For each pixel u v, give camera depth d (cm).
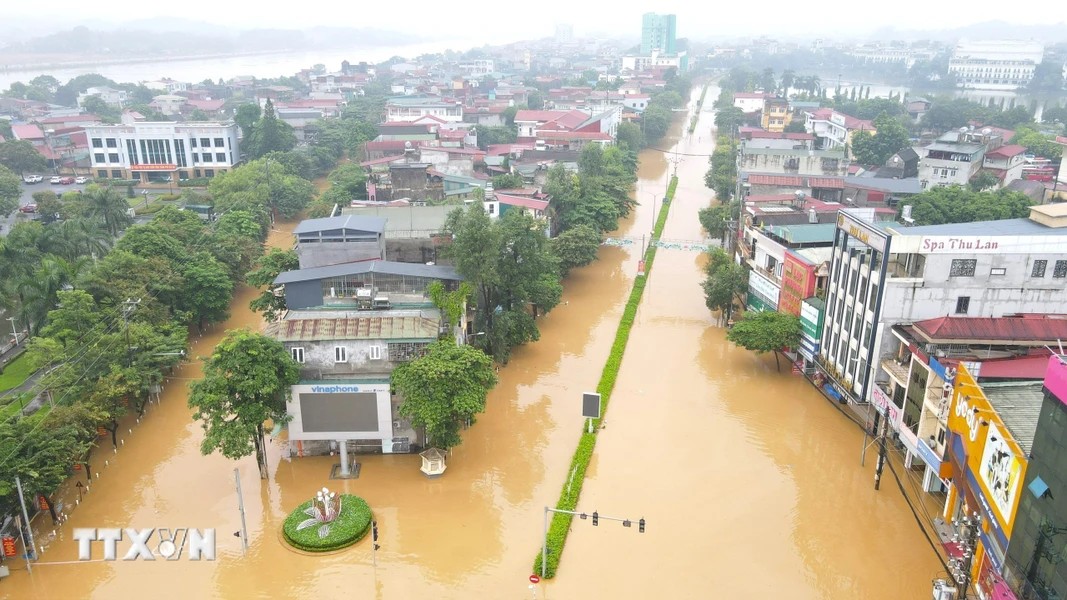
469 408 4591
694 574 4025
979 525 3653
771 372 6506
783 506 4612
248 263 8419
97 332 5662
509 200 9281
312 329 4788
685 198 13250
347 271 5725
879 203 9962
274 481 4819
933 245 4897
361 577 3981
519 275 6619
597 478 4888
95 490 4728
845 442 5350
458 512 4534
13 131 14888
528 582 3959
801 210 8438
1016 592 3106
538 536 4334
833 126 16188
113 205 9300
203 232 8556
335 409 4784
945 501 4603
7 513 4016
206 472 4938
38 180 13275
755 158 11756
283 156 13400
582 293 8656
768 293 6931
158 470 4975
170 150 13688
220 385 4397
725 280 7356
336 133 15675
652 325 7656
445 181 10238
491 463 5072
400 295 5800
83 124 16625
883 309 5038
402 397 4938
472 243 6075
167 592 3862
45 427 4431
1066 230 5375
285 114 18825
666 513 4541
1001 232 5309
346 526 4266
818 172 11538
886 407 4969
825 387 6088
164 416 5694
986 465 3575
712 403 5944
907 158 12369
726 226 9531
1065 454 2777
